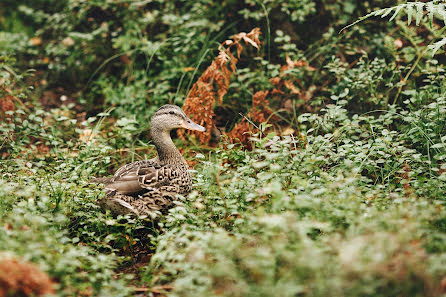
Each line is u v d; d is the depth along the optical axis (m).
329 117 6.16
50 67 9.92
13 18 11.34
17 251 3.90
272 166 4.73
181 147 7.31
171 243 4.54
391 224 3.77
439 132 5.93
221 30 8.56
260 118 7.25
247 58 8.34
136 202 5.46
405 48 7.48
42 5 11.23
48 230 4.56
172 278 4.48
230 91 7.99
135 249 5.50
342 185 4.71
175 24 8.56
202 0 8.79
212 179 5.72
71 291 3.94
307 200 4.30
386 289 3.55
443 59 7.48
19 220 4.14
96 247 5.15
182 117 5.83
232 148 5.98
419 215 4.00
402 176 5.57
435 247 3.78
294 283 3.39
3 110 7.66
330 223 4.09
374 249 3.34
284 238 3.96
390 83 6.89
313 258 3.41
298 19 8.27
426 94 6.61
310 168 5.12
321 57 8.03
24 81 9.68
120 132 6.83
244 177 5.32
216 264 4.02
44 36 10.78
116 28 9.77
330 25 8.26
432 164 5.55
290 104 7.86
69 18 10.21
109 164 6.78
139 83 8.41
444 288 3.41
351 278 3.36
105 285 4.05
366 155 5.44
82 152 6.18
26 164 6.09
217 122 8.04
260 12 8.33
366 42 7.97
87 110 8.88
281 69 7.69
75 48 9.91
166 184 5.57
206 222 4.89
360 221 3.94
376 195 4.98
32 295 3.60
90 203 5.26
